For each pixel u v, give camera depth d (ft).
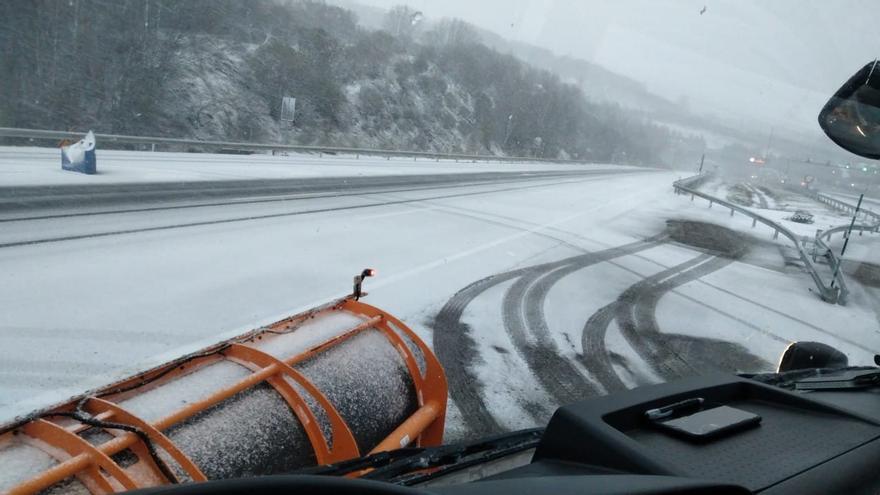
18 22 92.63
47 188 43.21
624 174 234.38
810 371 9.50
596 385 22.65
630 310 34.19
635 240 62.23
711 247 64.54
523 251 47.39
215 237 36.60
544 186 116.88
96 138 68.54
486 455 7.12
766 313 38.22
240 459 7.82
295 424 8.86
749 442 5.55
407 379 11.55
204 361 9.55
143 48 104.83
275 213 47.32
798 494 4.56
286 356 10.11
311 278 30.99
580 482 3.85
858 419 6.39
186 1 122.72
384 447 10.00
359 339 11.62
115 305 23.26
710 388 6.86
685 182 157.48
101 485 6.19
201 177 59.88
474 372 22.12
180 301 24.81
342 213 51.88
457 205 68.90
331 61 155.22
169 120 102.37
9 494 5.50
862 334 36.19
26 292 23.22
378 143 148.56
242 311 24.76
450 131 187.52
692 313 35.58
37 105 88.79
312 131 131.34
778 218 103.71
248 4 143.33
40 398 15.78
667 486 3.91
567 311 32.14
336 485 2.68
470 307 30.27
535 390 21.43
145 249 31.65
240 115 115.96
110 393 7.99
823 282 50.80
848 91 7.91
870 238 90.43
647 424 5.81
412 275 34.73
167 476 6.75
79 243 30.89
